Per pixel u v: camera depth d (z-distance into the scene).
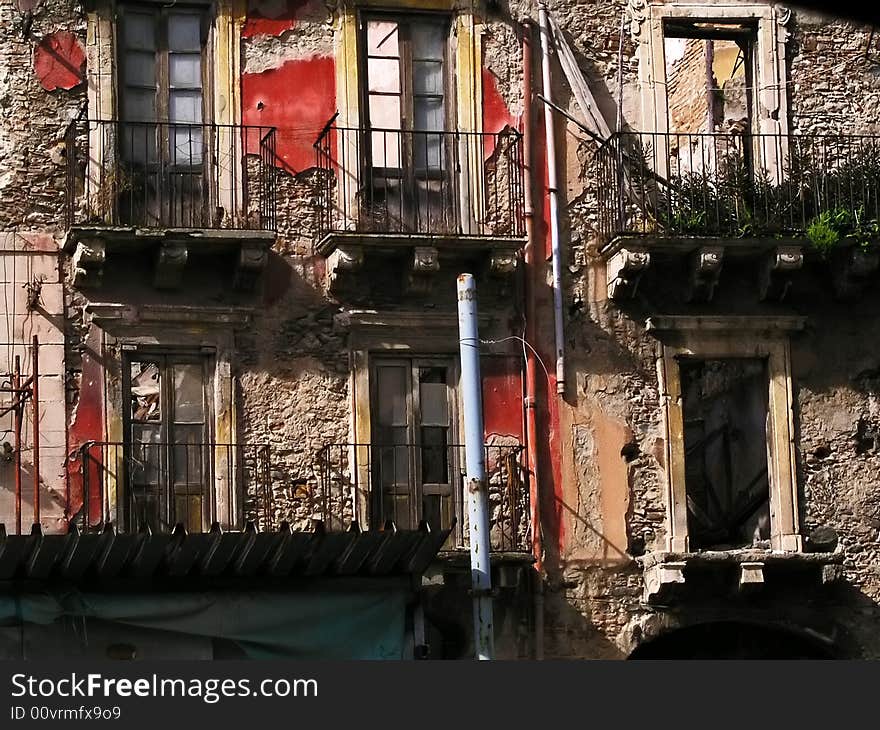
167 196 18.83
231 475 18.38
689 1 20.56
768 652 19.61
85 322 18.33
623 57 20.44
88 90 18.81
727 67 23.41
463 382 15.63
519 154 19.80
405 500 18.83
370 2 19.73
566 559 19.12
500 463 19.02
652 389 19.72
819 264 20.05
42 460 17.95
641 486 19.48
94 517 17.95
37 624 16.08
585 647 18.97
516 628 18.77
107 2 19.02
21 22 18.77
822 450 19.92
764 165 20.34
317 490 18.56
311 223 19.14
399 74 19.75
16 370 18.02
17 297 18.23
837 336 20.20
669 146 20.34
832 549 19.72
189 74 19.25
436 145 19.66
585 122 20.14
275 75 19.39
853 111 20.67
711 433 20.56
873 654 19.59
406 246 18.72
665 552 18.91
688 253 19.50
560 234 19.81
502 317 19.42
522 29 20.16
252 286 18.70
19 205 18.42
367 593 17.03
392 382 19.06
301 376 18.77
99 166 18.61
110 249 18.19
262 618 16.72
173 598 16.50
